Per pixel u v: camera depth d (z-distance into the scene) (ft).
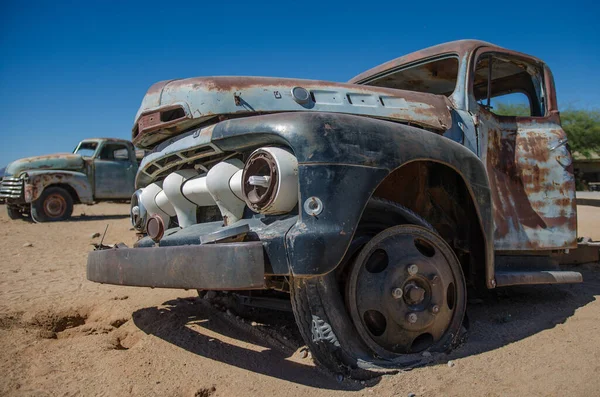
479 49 12.44
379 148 8.10
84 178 41.93
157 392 7.79
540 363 8.64
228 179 8.95
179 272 7.89
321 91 10.44
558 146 12.72
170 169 10.97
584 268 17.16
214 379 8.18
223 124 8.95
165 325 11.16
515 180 11.97
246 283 7.25
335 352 8.03
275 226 7.79
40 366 8.89
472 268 10.32
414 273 8.61
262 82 10.14
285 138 7.86
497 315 11.66
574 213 12.57
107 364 8.93
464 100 11.92
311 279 7.95
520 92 14.44
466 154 9.50
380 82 14.84
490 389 7.67
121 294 14.69
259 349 9.66
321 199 7.52
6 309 12.92
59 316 12.62
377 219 9.04
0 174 50.11
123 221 40.34
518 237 11.59
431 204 10.50
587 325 10.66
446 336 9.07
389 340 8.51
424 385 7.75
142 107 10.73
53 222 39.73
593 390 7.63
